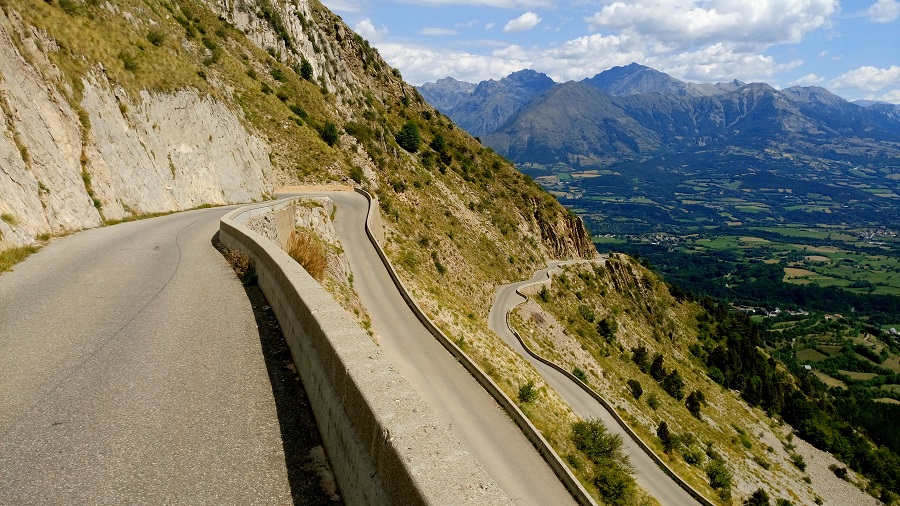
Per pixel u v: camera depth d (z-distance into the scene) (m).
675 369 89.19
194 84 39.53
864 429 115.06
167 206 30.30
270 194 50.69
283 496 4.79
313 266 20.98
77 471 4.93
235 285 12.64
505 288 78.44
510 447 20.69
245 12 86.31
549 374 47.94
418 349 27.02
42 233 17.59
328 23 121.75
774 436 89.44
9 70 19.30
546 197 124.25
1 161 16.66
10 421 5.77
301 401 6.76
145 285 12.20
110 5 34.09
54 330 8.82
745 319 141.62
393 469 3.54
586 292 98.81
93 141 24.06
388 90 129.50
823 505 65.50
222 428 5.94
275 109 65.56
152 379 7.11
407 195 75.06
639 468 37.41
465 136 134.00
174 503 4.56
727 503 40.09
